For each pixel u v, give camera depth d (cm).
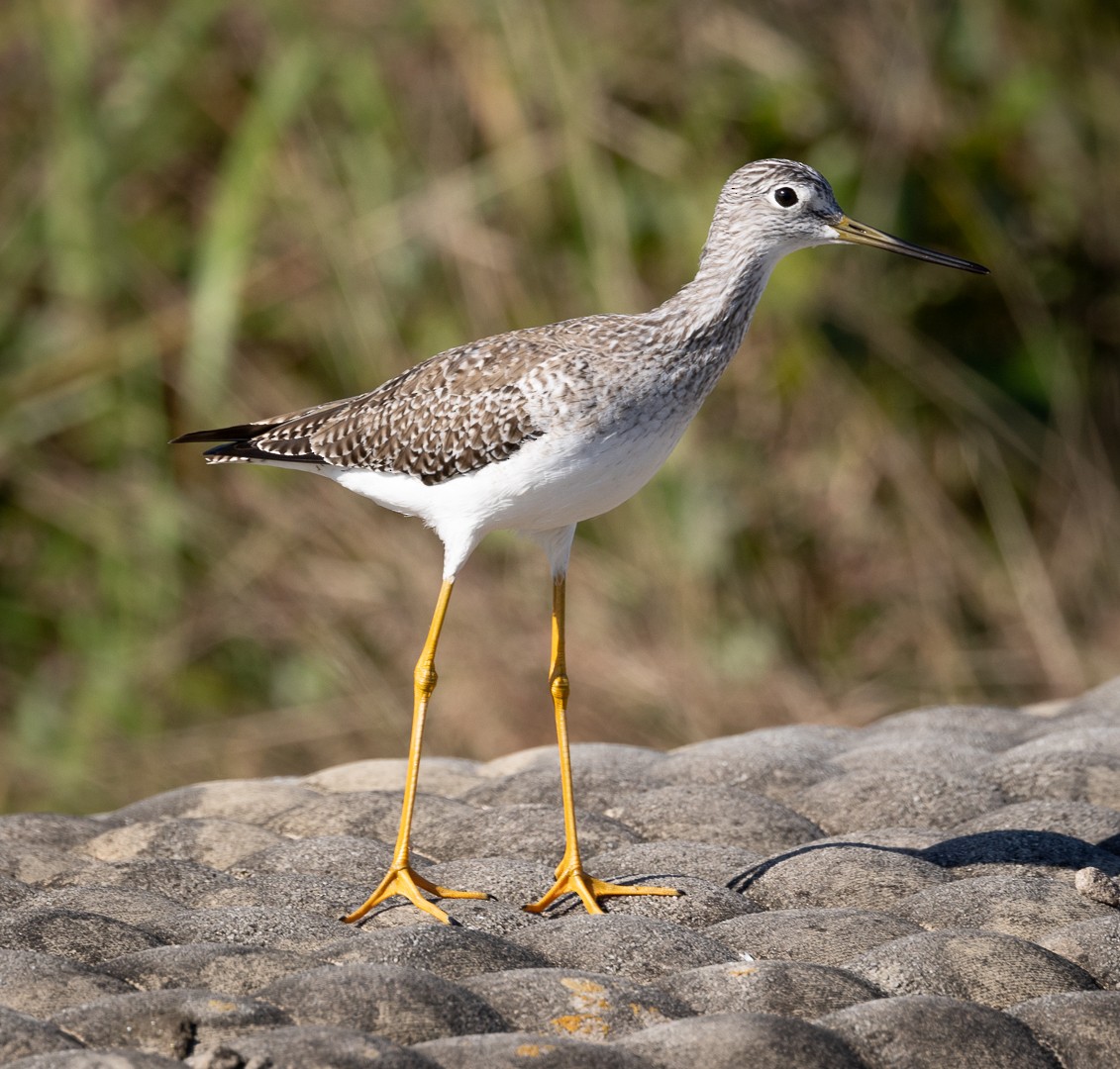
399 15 1470
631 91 1505
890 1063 523
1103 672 1405
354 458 789
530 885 689
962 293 1524
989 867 695
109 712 1383
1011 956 588
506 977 567
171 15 1499
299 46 1441
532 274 1427
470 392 735
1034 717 951
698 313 748
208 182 1542
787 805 783
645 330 734
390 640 1380
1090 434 1523
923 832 734
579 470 722
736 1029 519
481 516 745
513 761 872
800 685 1385
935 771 790
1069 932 616
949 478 1503
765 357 1449
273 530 1427
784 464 1461
